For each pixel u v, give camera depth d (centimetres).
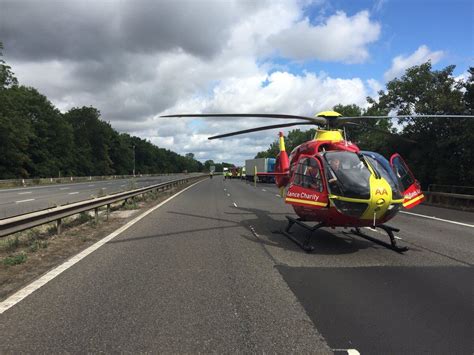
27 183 4616
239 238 1007
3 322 452
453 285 601
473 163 2128
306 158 935
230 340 408
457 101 2241
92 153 10294
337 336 419
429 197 2148
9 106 5925
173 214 1505
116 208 1706
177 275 654
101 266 708
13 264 714
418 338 414
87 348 389
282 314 481
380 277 646
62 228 1123
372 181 803
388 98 2586
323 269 699
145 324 447
